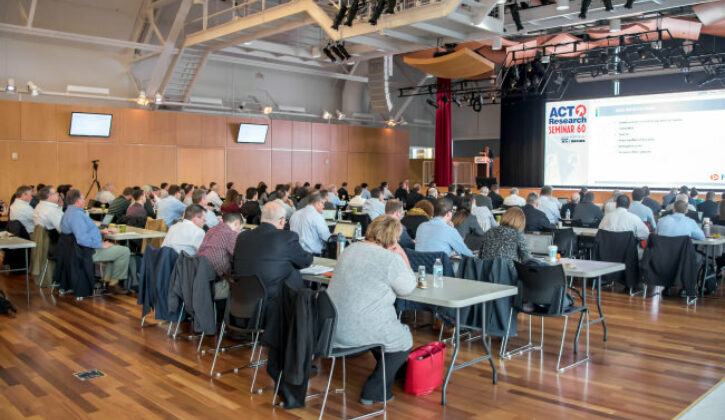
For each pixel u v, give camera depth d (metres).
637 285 6.94
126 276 7.04
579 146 16.17
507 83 16.25
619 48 12.98
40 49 13.56
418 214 7.48
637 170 15.21
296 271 4.39
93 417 3.58
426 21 9.40
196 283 4.69
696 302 6.79
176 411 3.69
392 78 20.69
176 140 15.23
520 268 4.44
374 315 3.49
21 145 12.84
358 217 9.77
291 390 3.70
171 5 14.23
